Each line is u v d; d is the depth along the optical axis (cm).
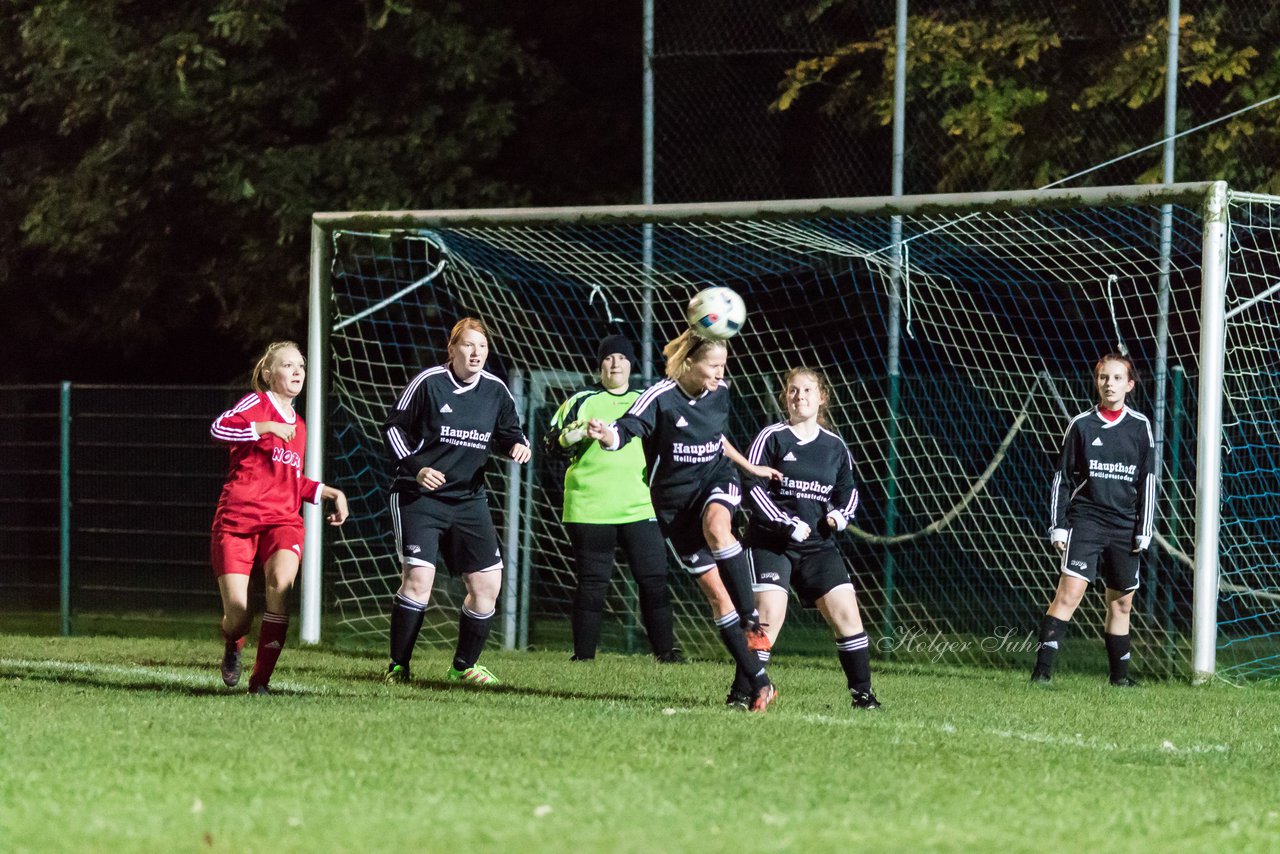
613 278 4738
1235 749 2495
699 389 2766
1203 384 3688
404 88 5875
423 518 3281
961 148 5006
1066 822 1809
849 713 2792
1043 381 4656
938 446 4684
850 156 5141
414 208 5753
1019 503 4628
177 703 2722
